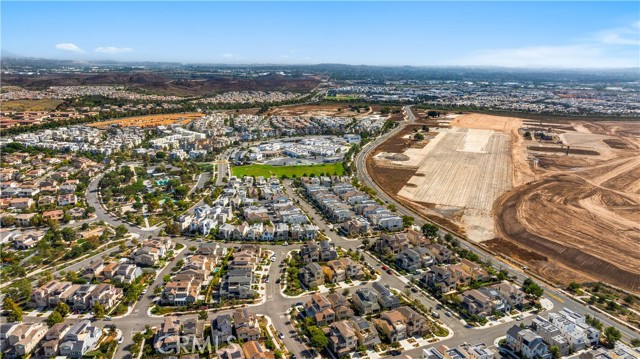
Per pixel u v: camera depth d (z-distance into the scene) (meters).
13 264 196.38
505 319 161.25
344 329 144.88
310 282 181.50
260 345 141.00
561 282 188.88
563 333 146.75
